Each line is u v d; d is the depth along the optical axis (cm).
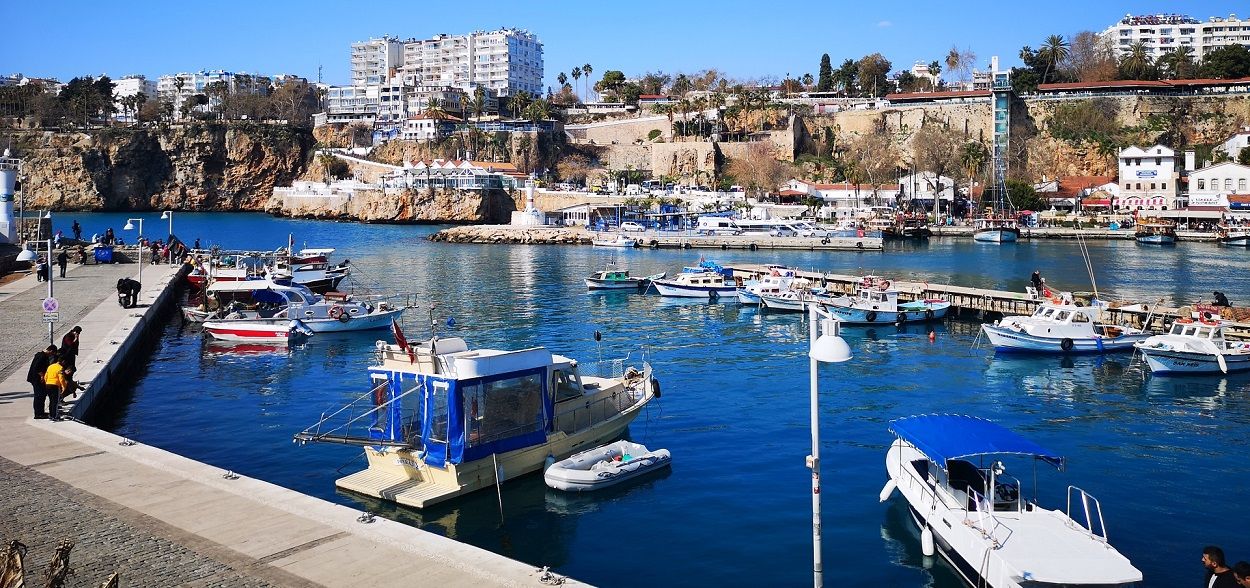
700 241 14338
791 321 7019
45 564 1853
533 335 6347
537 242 15588
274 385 4575
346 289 8819
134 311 5856
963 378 4900
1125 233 15250
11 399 3347
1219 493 2991
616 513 2780
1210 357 4975
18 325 5222
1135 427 3872
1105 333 5831
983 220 15850
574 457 3058
